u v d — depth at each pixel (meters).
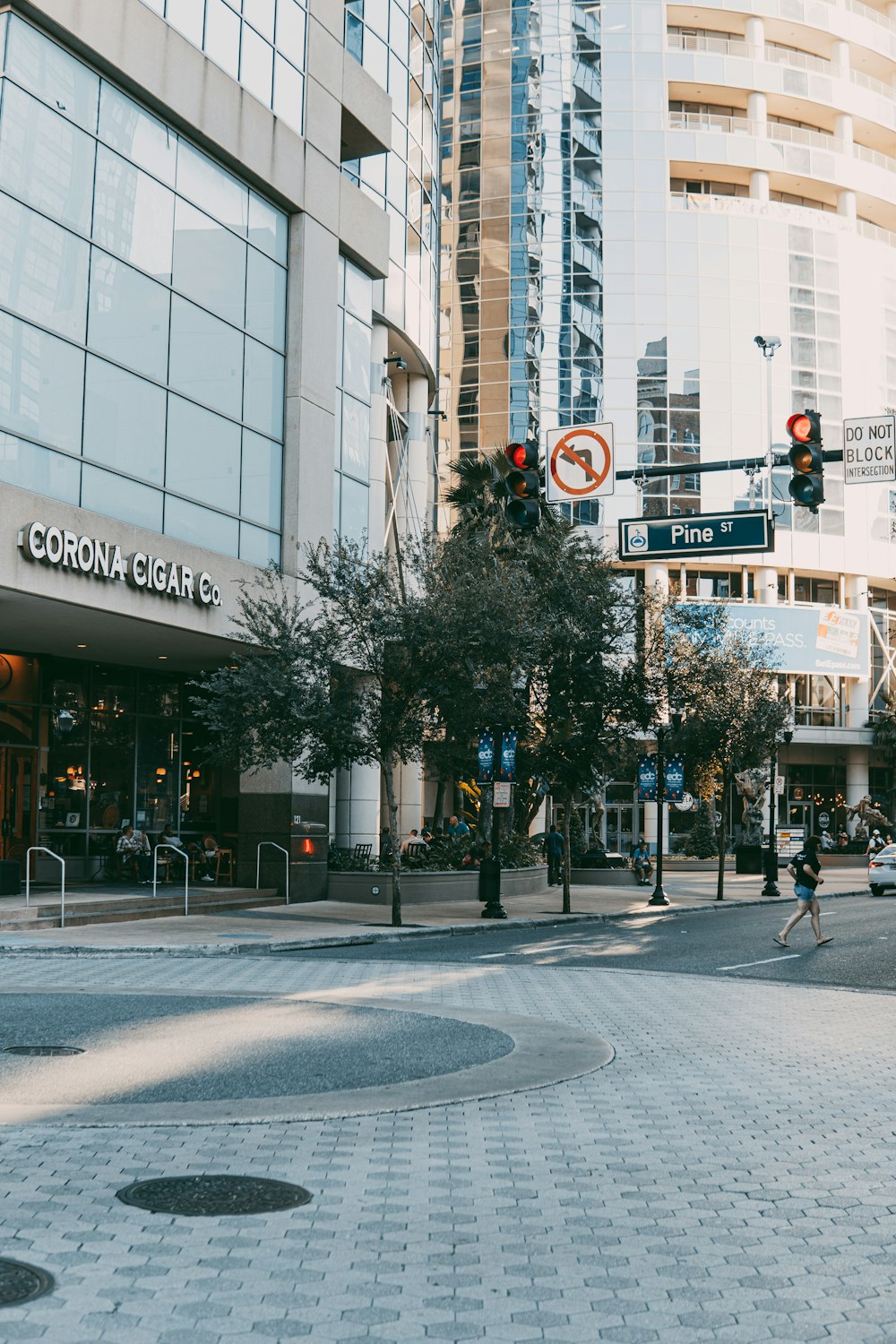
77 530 20.59
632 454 65.19
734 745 34.50
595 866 43.16
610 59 68.19
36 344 20.11
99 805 28.59
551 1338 4.54
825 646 67.38
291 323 28.06
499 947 20.98
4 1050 9.95
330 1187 6.45
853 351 69.81
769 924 26.30
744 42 71.12
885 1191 6.67
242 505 26.14
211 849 29.77
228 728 23.02
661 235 66.94
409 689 23.69
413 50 40.31
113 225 22.17
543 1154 7.33
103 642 25.69
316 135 29.02
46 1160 6.75
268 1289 4.91
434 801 58.47
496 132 67.88
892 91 76.12
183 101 23.81
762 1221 6.07
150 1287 4.88
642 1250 5.59
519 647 24.17
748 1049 11.24
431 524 42.88
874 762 71.75
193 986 14.75
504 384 65.75
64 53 21.05
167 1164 6.77
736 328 67.00
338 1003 13.26
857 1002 14.58
